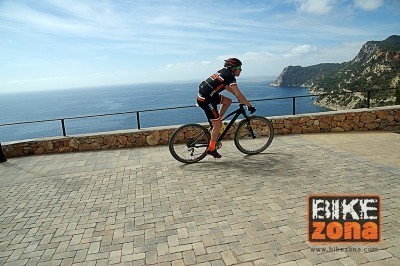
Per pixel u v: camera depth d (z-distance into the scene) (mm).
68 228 2752
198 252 2227
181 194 3408
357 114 6414
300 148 5105
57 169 4688
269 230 2488
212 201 3156
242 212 2855
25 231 2736
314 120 6363
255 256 2131
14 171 4691
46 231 2719
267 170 4055
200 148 4805
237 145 4879
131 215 2949
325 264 1998
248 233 2459
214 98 4324
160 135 5953
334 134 6176
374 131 6387
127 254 2266
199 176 3996
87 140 5855
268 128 5043
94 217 2955
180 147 5098
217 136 4547
